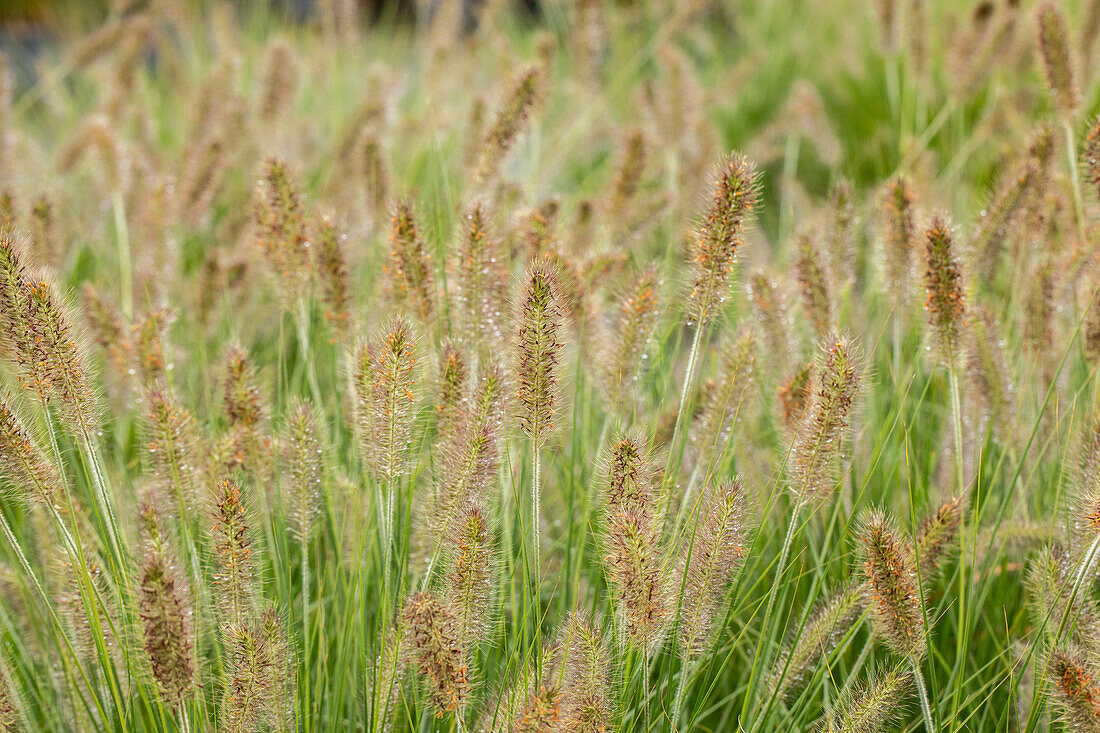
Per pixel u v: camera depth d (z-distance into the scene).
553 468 2.99
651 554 1.88
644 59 7.23
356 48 6.98
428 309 2.51
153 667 1.82
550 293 1.91
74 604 2.16
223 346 3.46
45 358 1.89
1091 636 2.18
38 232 3.34
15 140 4.49
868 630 2.66
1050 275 2.78
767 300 2.81
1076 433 2.52
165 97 7.42
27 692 2.45
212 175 3.99
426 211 3.82
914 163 4.50
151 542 1.96
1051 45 3.20
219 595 2.05
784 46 7.68
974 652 2.72
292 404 2.49
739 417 2.65
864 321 3.39
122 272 4.15
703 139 4.57
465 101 5.74
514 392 2.07
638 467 1.97
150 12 6.14
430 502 2.26
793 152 5.20
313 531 2.46
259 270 3.81
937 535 2.28
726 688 2.66
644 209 3.67
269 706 2.04
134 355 2.86
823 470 2.14
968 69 4.40
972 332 2.62
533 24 9.47
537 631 1.97
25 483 1.98
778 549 2.76
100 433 2.18
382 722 2.08
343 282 2.69
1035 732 2.31
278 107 4.74
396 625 2.13
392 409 2.02
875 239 3.48
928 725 2.07
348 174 4.30
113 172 4.07
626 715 2.06
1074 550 2.23
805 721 2.48
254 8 8.54
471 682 2.06
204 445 2.44
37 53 8.69
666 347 3.40
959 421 2.49
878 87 6.56
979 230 3.04
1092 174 2.78
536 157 4.61
